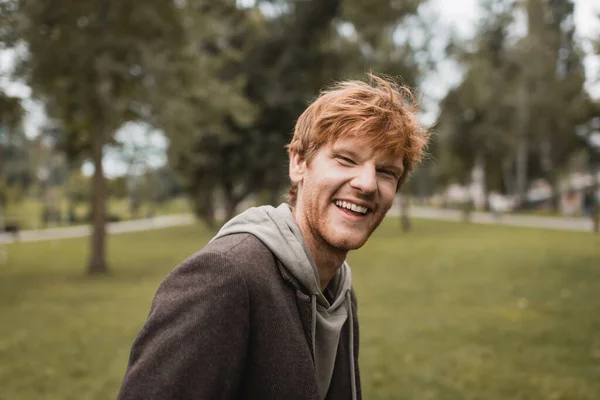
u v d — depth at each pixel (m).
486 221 37.97
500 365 5.84
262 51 24.36
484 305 9.20
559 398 4.88
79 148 16.27
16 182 62.28
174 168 24.61
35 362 6.10
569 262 14.73
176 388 1.02
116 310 9.20
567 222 34.94
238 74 24.06
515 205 47.44
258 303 1.13
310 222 1.32
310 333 1.24
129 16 12.30
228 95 15.78
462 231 28.72
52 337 7.29
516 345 6.62
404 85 1.47
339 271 1.47
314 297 1.26
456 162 40.00
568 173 52.31
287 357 1.14
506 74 39.84
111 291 11.29
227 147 24.88
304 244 1.27
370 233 1.32
